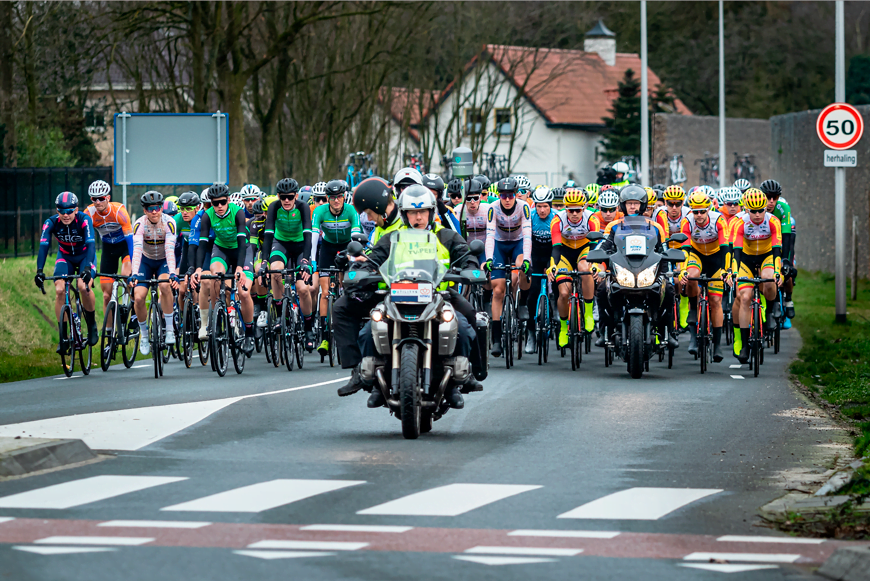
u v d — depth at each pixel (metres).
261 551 14.73
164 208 39.06
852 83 176.88
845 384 31.55
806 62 181.62
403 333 22.61
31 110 80.38
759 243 37.56
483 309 38.19
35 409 27.28
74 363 37.75
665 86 170.62
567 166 168.25
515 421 25.81
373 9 86.94
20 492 18.17
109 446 22.41
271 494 18.08
